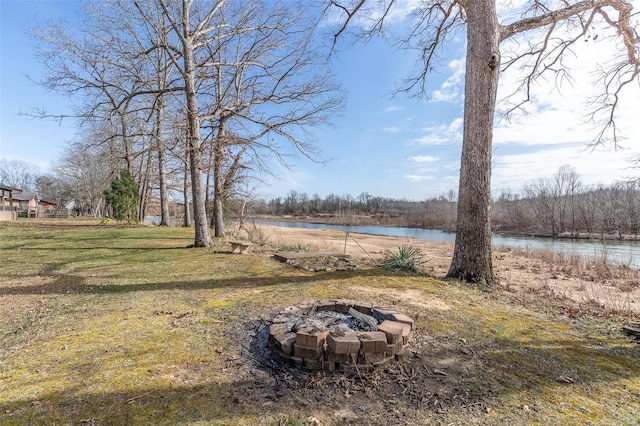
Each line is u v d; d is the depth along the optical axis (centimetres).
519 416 202
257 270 656
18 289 512
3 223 2012
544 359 283
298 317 333
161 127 1434
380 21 861
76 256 824
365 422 195
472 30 584
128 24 1171
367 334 270
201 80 1290
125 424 189
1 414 198
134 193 2330
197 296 467
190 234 1443
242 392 225
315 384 237
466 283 563
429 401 218
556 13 635
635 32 773
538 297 520
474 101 579
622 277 838
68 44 1144
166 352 285
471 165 582
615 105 938
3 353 286
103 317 380
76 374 246
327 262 762
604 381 247
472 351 295
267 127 1218
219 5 1071
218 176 1396
